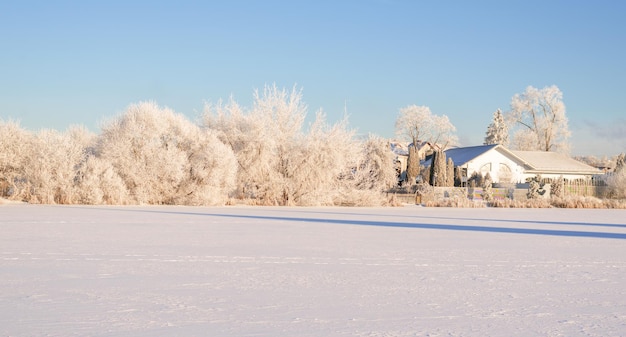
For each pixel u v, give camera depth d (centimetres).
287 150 4103
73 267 1018
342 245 1420
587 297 799
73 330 594
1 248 1280
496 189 5350
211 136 3878
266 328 610
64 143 3628
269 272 987
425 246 1427
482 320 658
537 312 703
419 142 9831
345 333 592
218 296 779
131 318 650
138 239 1496
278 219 2402
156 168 3697
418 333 596
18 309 691
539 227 2177
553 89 9144
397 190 5728
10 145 3641
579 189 6053
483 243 1522
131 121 3750
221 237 1577
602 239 1683
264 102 4072
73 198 3562
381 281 912
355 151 4197
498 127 11794
